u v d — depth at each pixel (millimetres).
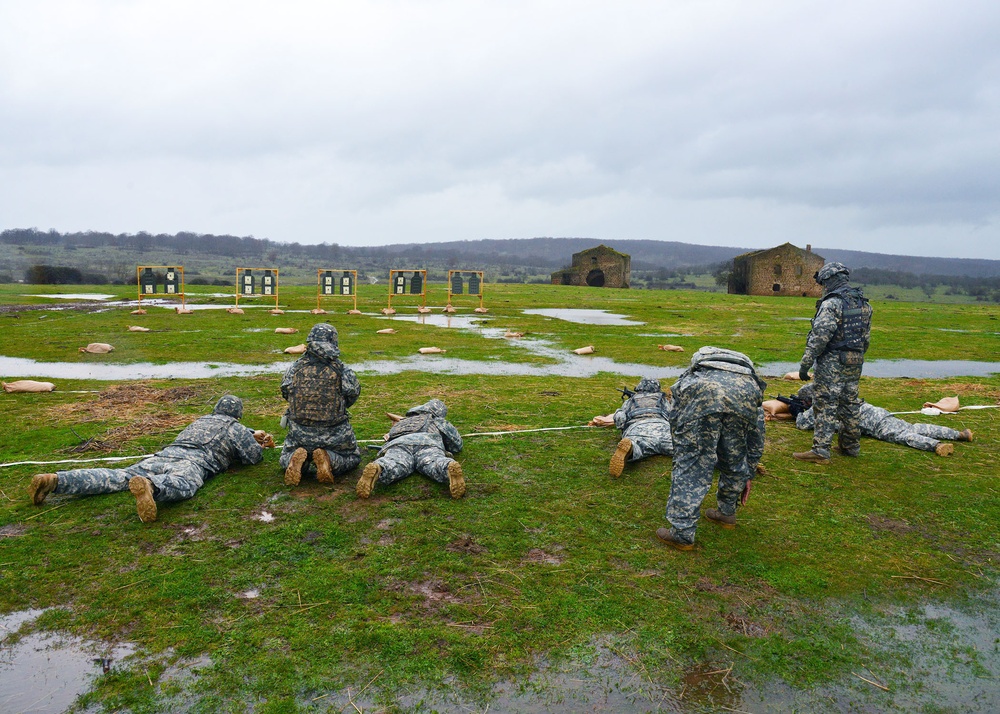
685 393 5012
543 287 63750
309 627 3965
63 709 3254
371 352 15867
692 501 4953
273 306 30453
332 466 6215
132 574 4539
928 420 9359
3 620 3998
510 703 3371
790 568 4840
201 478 5992
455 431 7141
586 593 4426
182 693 3383
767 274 66625
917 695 3520
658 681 3574
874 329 25938
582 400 10469
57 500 5715
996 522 5711
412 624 4020
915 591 4586
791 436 8367
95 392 10477
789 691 3529
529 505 5871
